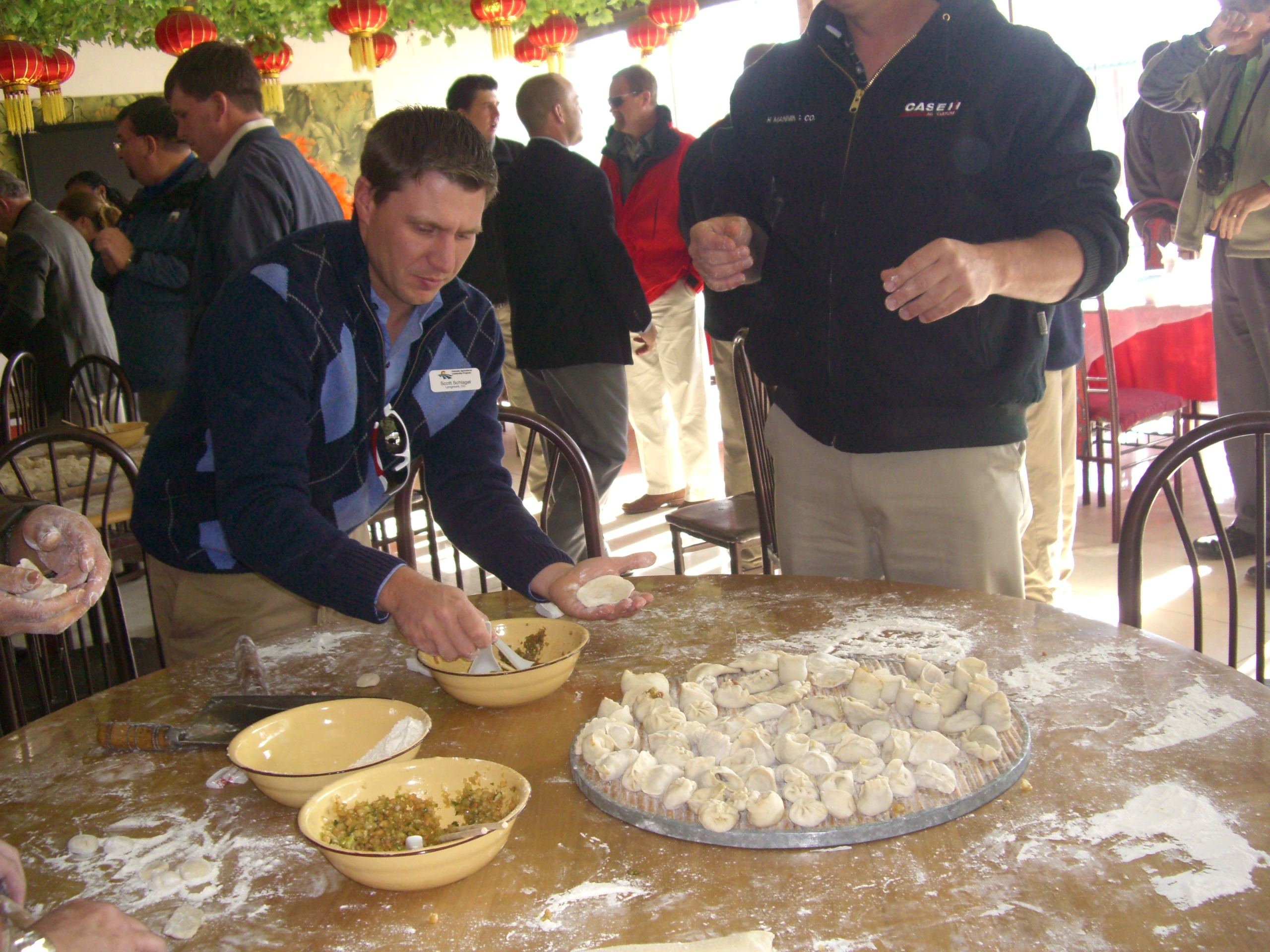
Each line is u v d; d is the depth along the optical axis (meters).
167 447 1.52
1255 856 0.79
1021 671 1.16
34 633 1.07
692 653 1.30
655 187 4.63
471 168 1.23
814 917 0.75
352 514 1.54
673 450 5.17
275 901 0.82
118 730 1.13
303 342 1.30
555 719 1.13
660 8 7.17
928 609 1.39
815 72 1.69
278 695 1.24
